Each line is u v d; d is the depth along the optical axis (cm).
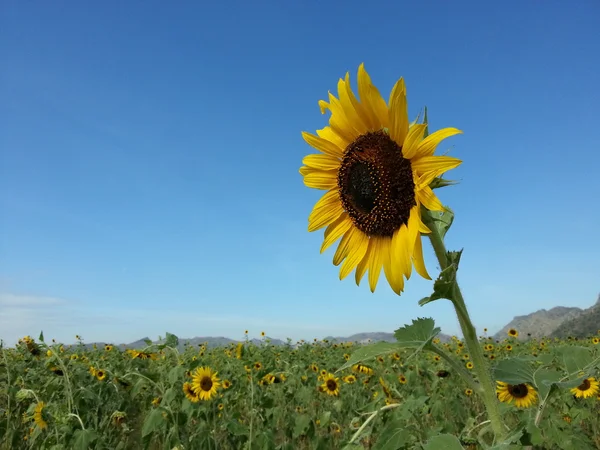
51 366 262
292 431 218
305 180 103
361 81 89
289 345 567
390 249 89
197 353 479
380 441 92
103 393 283
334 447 203
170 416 194
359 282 95
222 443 211
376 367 323
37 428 203
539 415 72
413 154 80
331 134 101
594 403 208
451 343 476
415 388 227
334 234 101
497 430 67
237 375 296
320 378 304
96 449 189
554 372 78
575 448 132
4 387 281
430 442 67
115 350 501
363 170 91
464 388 281
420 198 77
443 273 67
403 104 83
